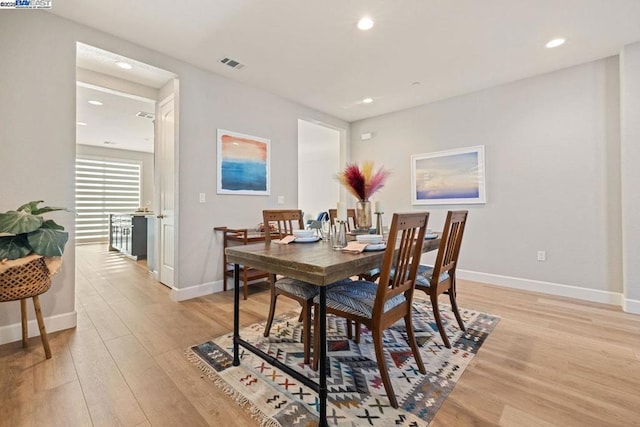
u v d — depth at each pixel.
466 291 3.32
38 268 1.81
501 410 1.39
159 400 1.45
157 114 3.67
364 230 2.30
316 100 4.06
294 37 2.55
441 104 4.02
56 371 1.69
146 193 8.11
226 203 3.39
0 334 2.01
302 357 1.89
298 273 1.39
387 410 1.39
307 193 9.56
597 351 1.95
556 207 3.19
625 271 2.70
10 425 1.27
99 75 3.16
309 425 1.30
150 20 2.31
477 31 2.45
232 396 1.49
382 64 3.03
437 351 1.96
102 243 7.35
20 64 2.08
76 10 2.18
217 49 2.75
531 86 3.31
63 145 2.25
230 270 3.39
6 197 2.03
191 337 2.15
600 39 2.57
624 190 2.70
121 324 2.37
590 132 2.98
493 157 3.59
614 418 1.33
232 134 3.42
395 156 4.51
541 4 2.12
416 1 2.09
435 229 4.09
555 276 3.20
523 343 2.06
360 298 1.61
